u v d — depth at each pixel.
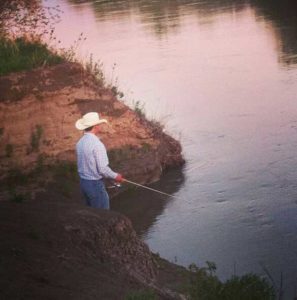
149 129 14.27
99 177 9.74
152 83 21.31
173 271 8.96
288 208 11.41
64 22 38.25
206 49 26.36
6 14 15.10
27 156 12.52
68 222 8.27
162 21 35.06
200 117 17.27
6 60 13.58
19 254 7.01
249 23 31.44
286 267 9.31
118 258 8.21
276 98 18.30
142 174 13.31
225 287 6.39
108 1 46.44
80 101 13.40
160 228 11.16
